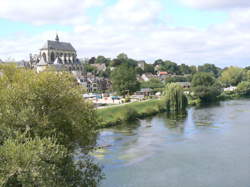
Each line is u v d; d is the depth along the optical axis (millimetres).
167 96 91438
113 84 127875
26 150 18016
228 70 181375
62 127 25953
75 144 26906
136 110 82312
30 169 17656
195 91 114625
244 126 63969
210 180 34250
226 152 44906
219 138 53750
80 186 23875
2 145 20406
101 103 100812
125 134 58562
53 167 18875
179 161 41188
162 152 45594
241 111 86500
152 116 82312
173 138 54562
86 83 169125
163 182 33906
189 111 90562
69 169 22984
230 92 141125
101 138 54781
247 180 34000
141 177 35531
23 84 24188
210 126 65000
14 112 22453
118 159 42406
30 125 23094
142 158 42750
